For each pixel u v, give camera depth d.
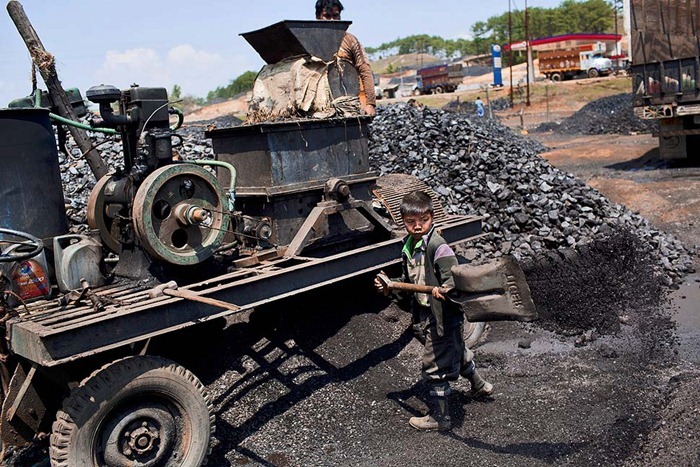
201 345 4.99
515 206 7.84
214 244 4.43
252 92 5.66
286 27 5.09
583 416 4.16
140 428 3.61
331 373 4.80
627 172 13.37
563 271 6.67
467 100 37.59
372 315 5.48
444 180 8.38
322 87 5.32
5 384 3.85
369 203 5.65
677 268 7.48
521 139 18.45
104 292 4.14
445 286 3.86
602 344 5.45
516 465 3.68
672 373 4.79
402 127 9.72
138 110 4.38
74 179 8.27
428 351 4.07
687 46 12.12
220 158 5.35
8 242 3.82
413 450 3.94
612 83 36.38
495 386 4.74
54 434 3.37
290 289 4.33
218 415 4.36
